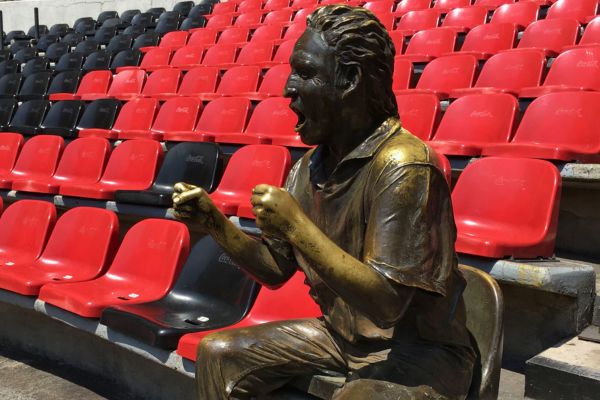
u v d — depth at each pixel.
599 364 2.09
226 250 1.94
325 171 1.86
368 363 1.79
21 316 3.68
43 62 10.22
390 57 1.70
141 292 3.22
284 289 2.71
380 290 1.50
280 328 1.96
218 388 1.88
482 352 1.89
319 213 1.82
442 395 1.65
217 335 1.92
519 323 2.65
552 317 2.56
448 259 1.62
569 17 6.62
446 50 6.52
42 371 3.34
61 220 3.98
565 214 3.41
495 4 7.87
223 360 1.88
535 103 3.96
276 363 1.90
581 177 3.19
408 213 1.56
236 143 5.14
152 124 6.39
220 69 7.80
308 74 1.68
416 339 1.80
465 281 1.82
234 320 2.70
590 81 4.54
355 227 1.71
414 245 1.55
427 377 1.67
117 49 10.98
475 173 3.22
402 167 1.59
